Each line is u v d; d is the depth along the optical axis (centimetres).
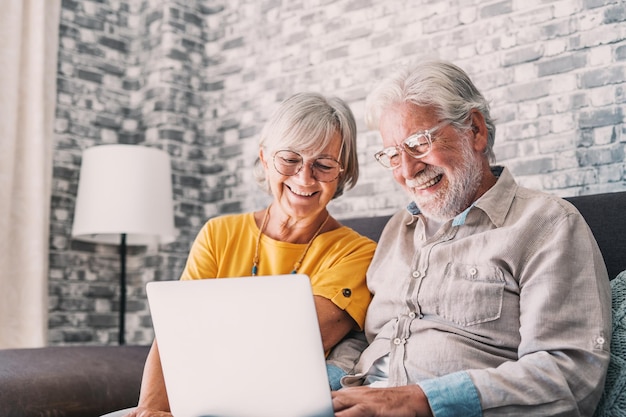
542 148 253
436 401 128
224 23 363
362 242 197
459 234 165
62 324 338
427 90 167
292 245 193
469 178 167
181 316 131
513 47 262
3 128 314
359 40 307
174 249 348
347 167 197
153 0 365
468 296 154
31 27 330
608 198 186
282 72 334
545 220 151
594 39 244
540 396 128
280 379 122
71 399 183
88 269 349
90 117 357
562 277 141
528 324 140
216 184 358
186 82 359
